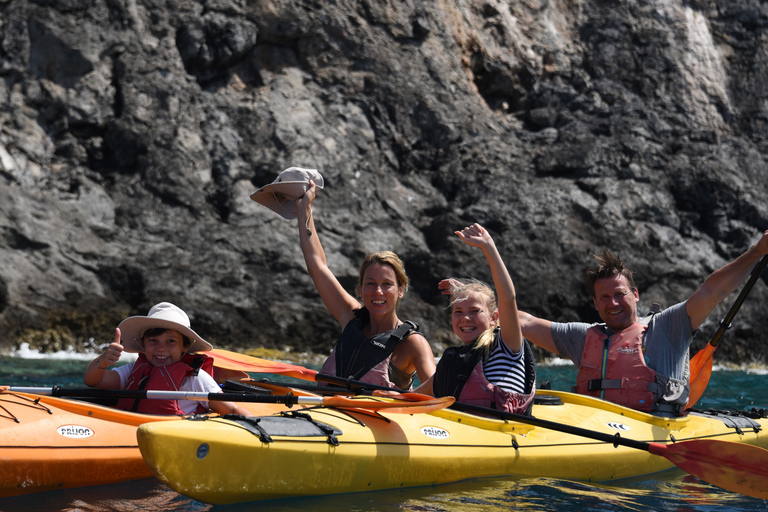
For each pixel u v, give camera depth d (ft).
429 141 44.34
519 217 40.83
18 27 37.55
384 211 40.81
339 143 41.63
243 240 37.70
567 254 40.14
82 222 36.06
